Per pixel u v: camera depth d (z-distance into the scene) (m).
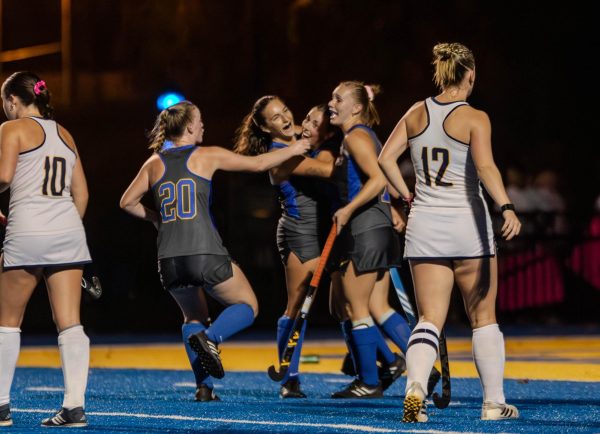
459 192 16.36
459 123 16.25
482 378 16.95
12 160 16.44
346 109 20.73
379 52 55.41
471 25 56.78
